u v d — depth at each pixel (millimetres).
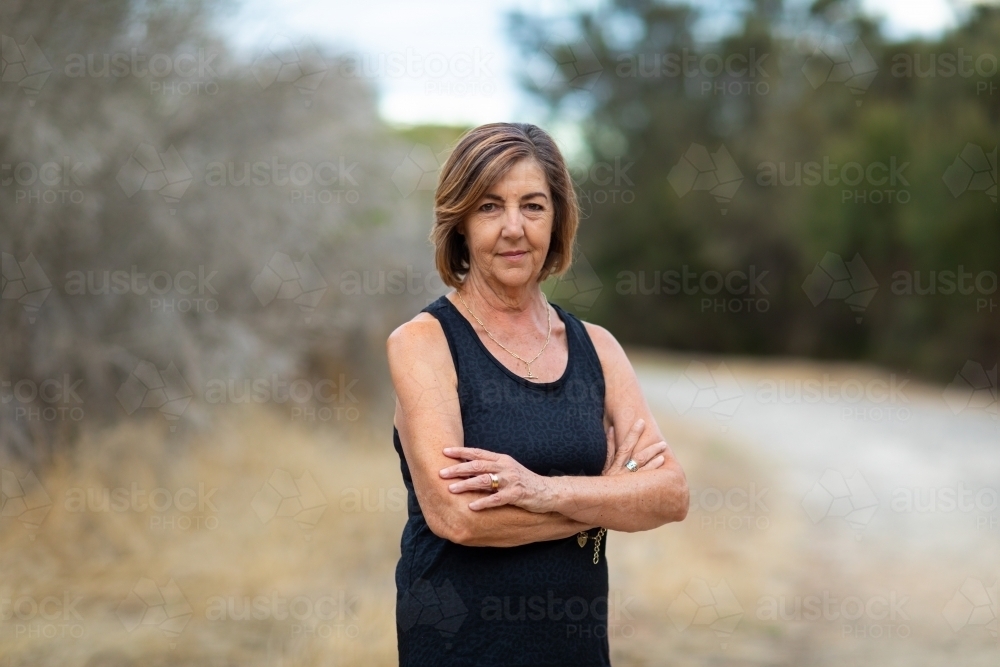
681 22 28969
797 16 27531
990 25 16922
